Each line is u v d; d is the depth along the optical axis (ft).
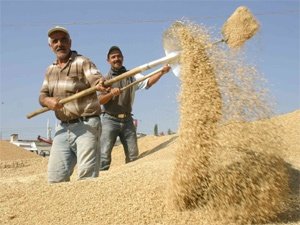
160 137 17.67
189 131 6.57
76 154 8.85
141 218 6.56
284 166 6.81
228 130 6.59
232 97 6.66
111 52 14.17
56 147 8.82
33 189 7.70
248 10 6.91
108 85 8.43
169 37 7.32
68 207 6.99
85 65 8.76
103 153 14.57
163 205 6.75
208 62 6.74
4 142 23.57
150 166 8.29
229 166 6.46
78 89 8.80
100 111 8.88
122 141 14.96
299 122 13.10
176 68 7.29
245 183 6.36
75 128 8.66
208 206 6.50
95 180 7.72
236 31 6.84
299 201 6.84
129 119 14.78
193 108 6.61
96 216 6.72
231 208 6.36
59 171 8.75
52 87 8.93
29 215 6.96
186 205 6.62
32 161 19.95
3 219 6.91
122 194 7.08
